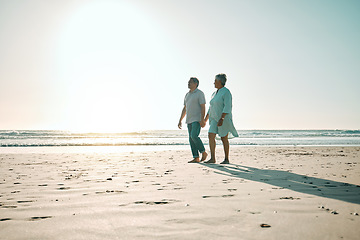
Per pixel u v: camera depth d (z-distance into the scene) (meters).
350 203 2.05
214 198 2.23
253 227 1.49
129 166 4.79
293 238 1.33
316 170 4.22
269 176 3.55
